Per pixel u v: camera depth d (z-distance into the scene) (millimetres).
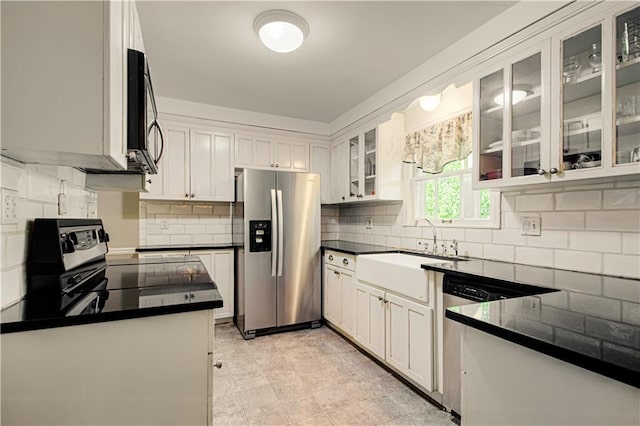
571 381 737
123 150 1193
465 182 2666
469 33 2057
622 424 658
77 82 976
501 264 2021
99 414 1022
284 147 3844
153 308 1073
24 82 940
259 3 1783
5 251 1036
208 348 1159
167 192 3301
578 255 1734
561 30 1561
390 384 2205
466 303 1718
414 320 2086
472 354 970
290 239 3303
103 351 1027
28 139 938
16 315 972
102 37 996
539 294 1280
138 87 1269
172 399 1110
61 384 983
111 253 3316
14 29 937
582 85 1512
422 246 2875
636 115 1362
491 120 1938
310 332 3266
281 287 3250
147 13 1856
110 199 3324
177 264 1972
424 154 2924
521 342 798
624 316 951
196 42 2176
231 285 3480
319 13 1862
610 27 1387
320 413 1878
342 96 3145
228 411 1896
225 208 3805
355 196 3482
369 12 1852
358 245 3510
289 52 2307
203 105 3377
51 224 1218
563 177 1556
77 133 975
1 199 1008
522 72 1759
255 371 2387
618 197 1583
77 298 1174
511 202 2092
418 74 2510
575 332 815
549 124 1605
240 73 2645
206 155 3459
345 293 2990
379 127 3092
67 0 974
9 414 937
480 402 943
